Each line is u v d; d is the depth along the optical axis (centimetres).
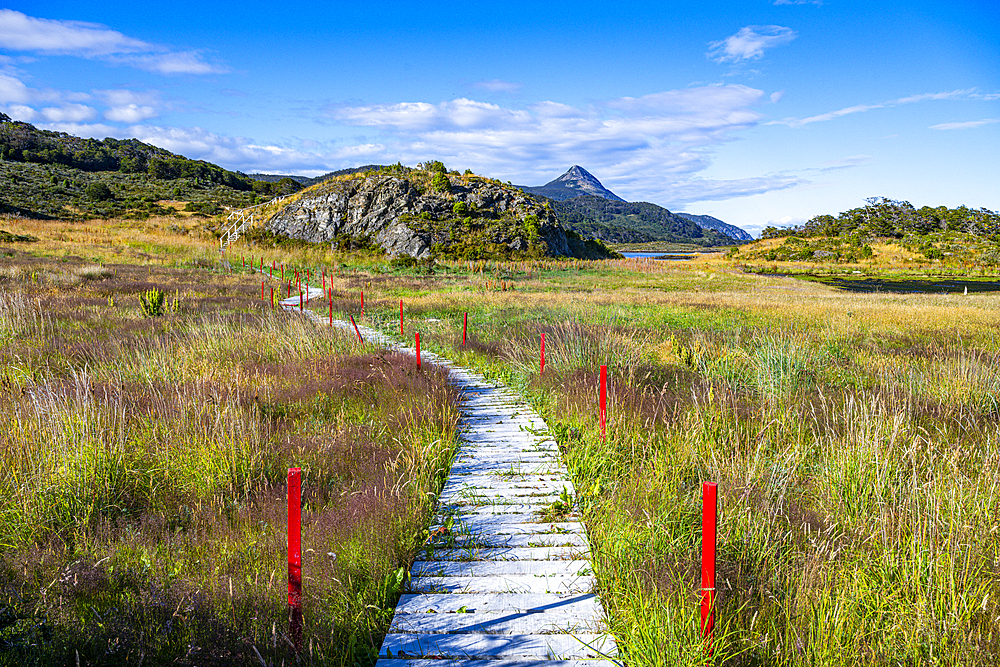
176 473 626
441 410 873
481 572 462
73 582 398
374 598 414
